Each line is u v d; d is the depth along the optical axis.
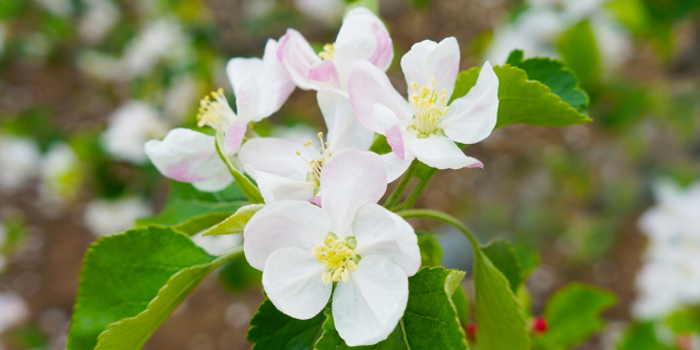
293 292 0.26
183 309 1.03
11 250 0.97
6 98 1.27
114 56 0.93
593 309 0.43
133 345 0.29
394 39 1.28
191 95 0.77
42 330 0.99
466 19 1.32
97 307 0.30
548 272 0.98
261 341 0.29
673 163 0.94
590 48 0.58
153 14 0.85
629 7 0.66
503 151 1.13
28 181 1.23
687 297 0.55
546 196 1.04
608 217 1.00
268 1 0.91
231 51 0.84
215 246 0.57
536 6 0.67
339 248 0.26
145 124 0.69
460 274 0.26
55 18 0.90
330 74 0.29
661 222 0.58
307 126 0.73
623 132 0.92
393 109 0.28
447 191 1.07
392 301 0.25
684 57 0.81
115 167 0.72
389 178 0.27
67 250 1.14
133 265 0.30
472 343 0.38
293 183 0.28
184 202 0.36
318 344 0.26
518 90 0.29
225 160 0.27
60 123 1.21
